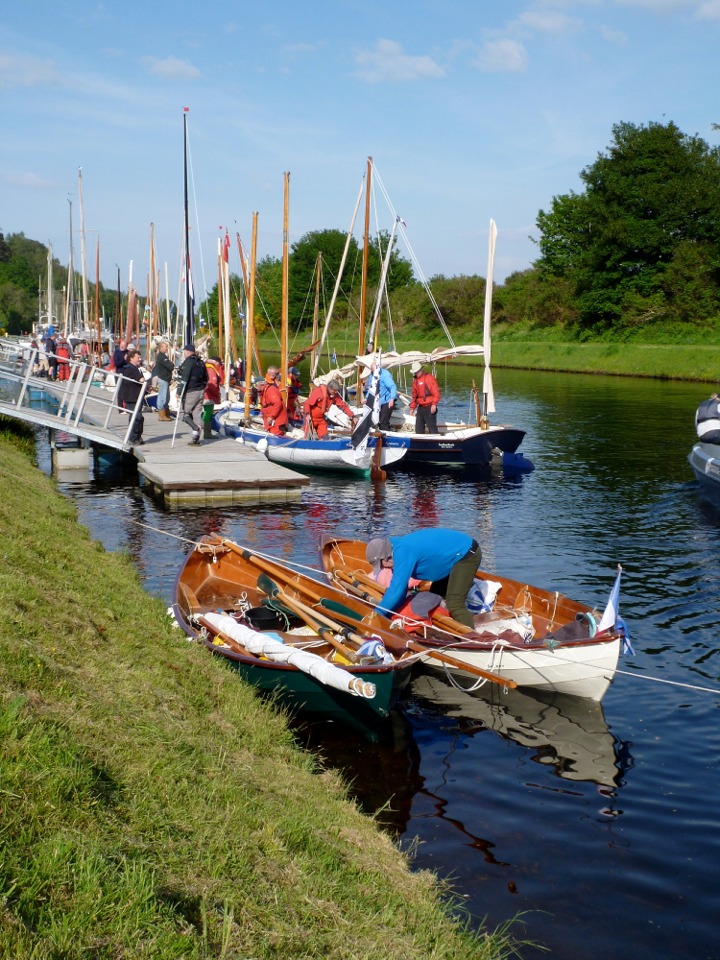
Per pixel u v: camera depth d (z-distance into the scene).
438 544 8.88
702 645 10.09
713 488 18.61
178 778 4.78
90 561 9.58
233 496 17.70
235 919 3.75
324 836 5.20
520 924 5.20
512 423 32.22
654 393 44.34
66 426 19.98
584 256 71.81
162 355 26.22
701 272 65.81
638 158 70.88
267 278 80.81
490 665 8.48
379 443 21.48
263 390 25.09
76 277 88.56
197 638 8.16
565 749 7.60
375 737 7.70
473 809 6.57
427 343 79.88
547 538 15.24
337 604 9.87
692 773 7.24
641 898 5.52
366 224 26.39
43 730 4.41
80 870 3.47
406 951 4.19
